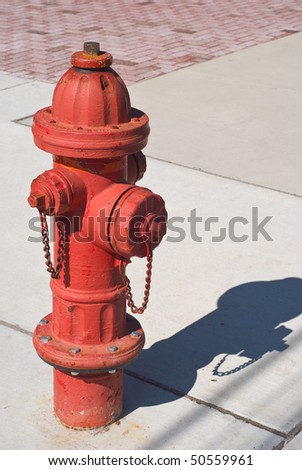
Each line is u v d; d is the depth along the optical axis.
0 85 8.84
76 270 3.39
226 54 10.27
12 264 5.21
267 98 8.62
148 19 12.16
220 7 13.10
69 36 11.07
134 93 8.66
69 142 3.11
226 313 4.67
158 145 7.25
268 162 6.93
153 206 3.28
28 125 7.68
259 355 4.29
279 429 3.73
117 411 3.75
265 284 4.99
